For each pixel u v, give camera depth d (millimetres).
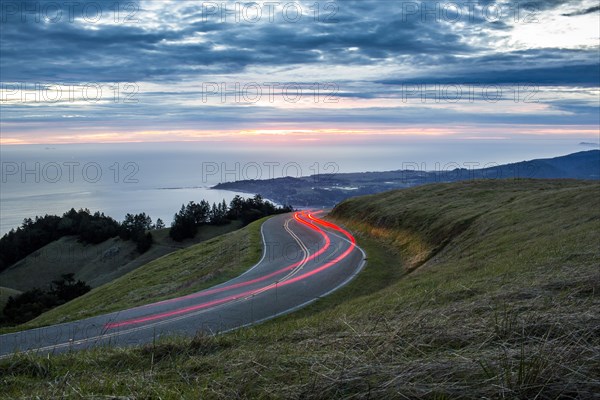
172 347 7734
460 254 25016
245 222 97812
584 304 5812
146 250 88812
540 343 4223
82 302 34875
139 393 4543
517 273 11734
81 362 7164
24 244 98875
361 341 5512
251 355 5625
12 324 46625
